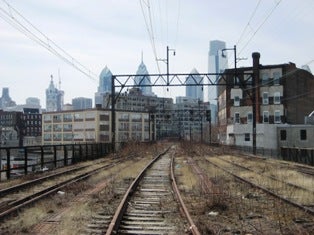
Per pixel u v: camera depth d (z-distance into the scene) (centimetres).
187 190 1587
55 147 2581
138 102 12256
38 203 1199
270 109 7681
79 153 3216
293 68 7731
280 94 7638
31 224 934
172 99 12575
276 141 6438
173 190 1584
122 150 4934
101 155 4103
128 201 1280
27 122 15812
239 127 7169
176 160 3778
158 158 4109
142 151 5209
